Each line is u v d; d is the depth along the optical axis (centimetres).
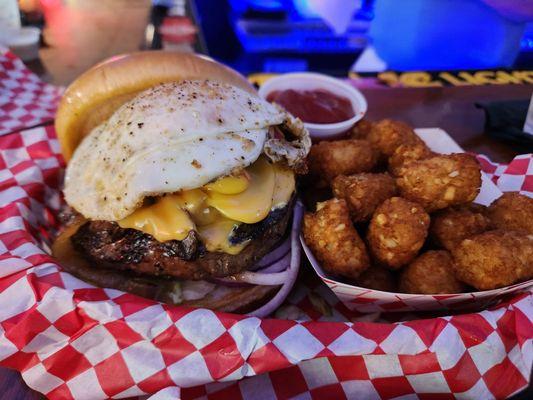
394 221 18
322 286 21
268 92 27
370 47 45
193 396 16
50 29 46
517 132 27
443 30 42
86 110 21
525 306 16
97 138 20
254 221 17
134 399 16
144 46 42
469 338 15
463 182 18
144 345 15
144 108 17
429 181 19
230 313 17
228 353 15
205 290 18
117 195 16
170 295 18
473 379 15
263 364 15
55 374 15
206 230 17
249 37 44
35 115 30
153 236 17
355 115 26
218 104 17
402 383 16
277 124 19
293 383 16
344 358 16
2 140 24
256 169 18
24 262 17
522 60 42
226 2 47
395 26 44
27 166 24
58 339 15
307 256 19
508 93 35
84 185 18
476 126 30
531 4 38
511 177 23
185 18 47
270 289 19
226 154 16
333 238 18
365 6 46
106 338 15
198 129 16
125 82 20
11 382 16
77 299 16
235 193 17
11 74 33
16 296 16
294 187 19
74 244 18
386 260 18
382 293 17
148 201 17
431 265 18
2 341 15
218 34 45
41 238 21
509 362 15
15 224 20
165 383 15
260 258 18
